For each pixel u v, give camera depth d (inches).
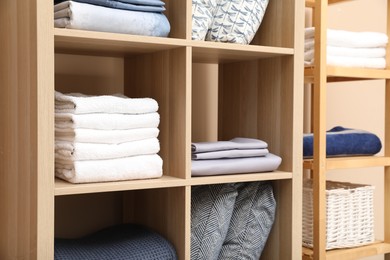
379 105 106.3
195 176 57.2
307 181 79.7
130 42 52.5
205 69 79.2
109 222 71.6
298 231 62.9
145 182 52.7
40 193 47.0
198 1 58.1
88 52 62.7
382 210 107.3
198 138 79.1
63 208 68.2
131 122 53.0
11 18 52.4
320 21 71.4
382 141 107.0
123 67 71.3
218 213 60.1
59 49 59.9
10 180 53.4
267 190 63.7
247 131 69.3
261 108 66.7
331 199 74.6
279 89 63.9
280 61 63.6
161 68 59.8
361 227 78.3
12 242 53.1
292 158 62.1
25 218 49.6
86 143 50.7
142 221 66.3
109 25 51.1
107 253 53.8
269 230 64.2
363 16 103.3
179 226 56.9
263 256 67.8
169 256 56.2
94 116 51.0
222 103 74.5
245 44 60.7
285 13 62.7
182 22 55.6
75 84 68.2
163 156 59.6
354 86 102.1
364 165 76.7
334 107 99.3
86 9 49.5
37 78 46.5
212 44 56.5
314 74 72.4
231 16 60.1
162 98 59.6
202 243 59.3
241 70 70.4
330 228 74.6
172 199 58.6
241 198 63.4
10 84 52.9
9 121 53.3
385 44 80.6
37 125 46.6
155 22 53.4
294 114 61.9
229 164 58.2
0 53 55.6
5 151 54.6
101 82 69.9
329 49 74.9
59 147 51.8
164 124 59.3
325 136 72.4
